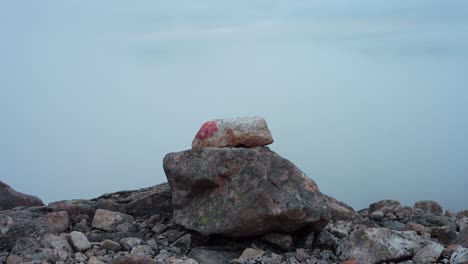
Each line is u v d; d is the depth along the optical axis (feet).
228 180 11.32
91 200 13.76
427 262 10.62
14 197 15.53
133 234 12.05
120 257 10.15
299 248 11.44
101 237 11.89
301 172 11.74
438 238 12.25
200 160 11.47
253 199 11.05
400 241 10.94
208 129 11.87
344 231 12.31
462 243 11.46
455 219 14.19
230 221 11.10
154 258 10.99
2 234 11.35
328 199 14.34
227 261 11.02
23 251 11.12
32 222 11.71
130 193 13.94
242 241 11.48
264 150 11.62
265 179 11.16
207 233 11.21
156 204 12.98
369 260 10.78
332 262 10.92
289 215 11.11
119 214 12.64
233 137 11.71
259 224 11.12
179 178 11.60
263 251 11.09
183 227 11.53
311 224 11.46
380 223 13.69
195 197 11.60
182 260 10.48
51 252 11.10
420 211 14.42
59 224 12.32
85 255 11.16
